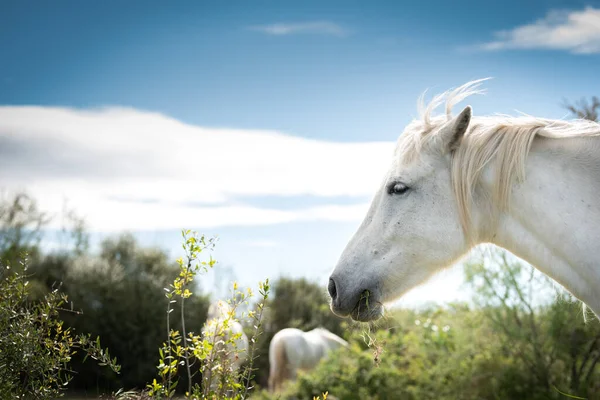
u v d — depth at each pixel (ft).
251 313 8.25
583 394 21.25
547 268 7.79
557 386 21.86
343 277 8.50
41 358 8.15
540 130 7.88
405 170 8.34
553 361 22.63
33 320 8.41
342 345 29.66
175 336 8.12
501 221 8.03
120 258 39.52
